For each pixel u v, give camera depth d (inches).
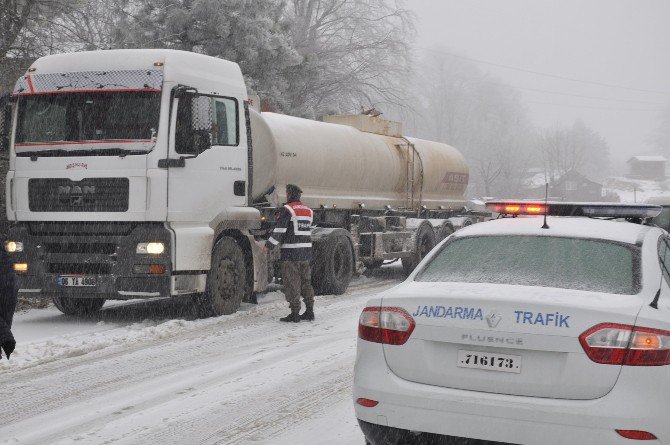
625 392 230.7
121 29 1434.5
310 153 769.6
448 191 1114.1
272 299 757.9
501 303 247.3
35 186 585.6
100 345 516.1
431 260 305.7
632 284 264.8
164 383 419.2
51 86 588.7
